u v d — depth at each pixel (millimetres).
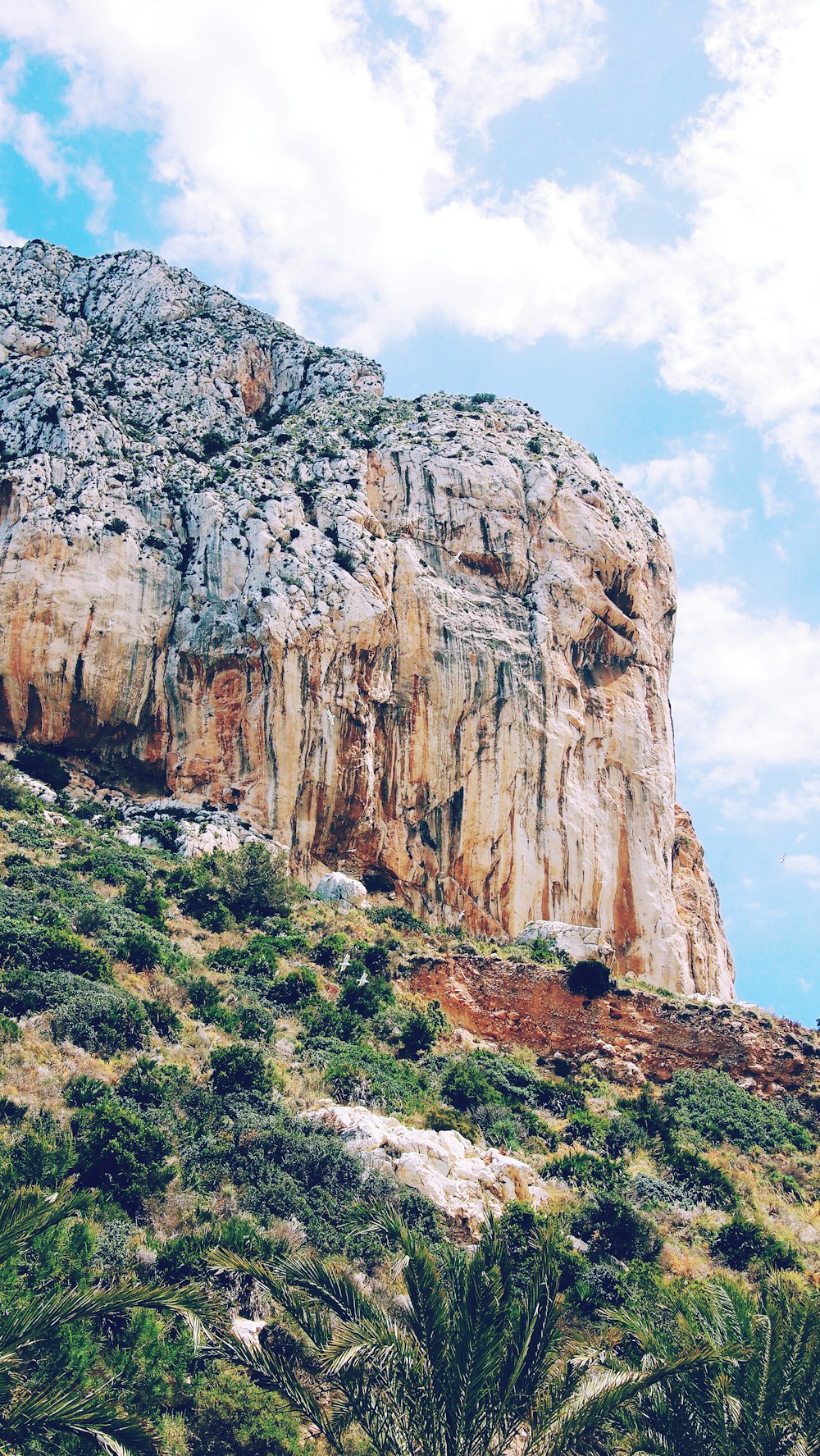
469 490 76688
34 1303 16453
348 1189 28500
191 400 86312
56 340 85250
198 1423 19500
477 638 70875
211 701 65000
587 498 79312
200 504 71562
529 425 88062
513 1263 26891
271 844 60938
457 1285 17484
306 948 49281
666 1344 18250
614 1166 35938
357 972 47812
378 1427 16266
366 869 64938
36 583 65125
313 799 63500
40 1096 28594
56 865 50656
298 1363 20406
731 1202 35875
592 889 68812
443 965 51062
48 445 72938
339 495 73938
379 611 67875
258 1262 17797
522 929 65625
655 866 71250
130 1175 25719
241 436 85250
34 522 66625
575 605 74750
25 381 77688
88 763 65250
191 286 98312
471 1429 15938
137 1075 30672
